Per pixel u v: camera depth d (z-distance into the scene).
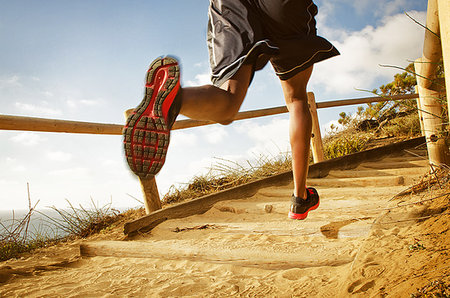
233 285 1.59
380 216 1.80
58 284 1.86
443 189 1.91
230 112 1.14
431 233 1.39
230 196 3.38
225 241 2.27
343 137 6.81
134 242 2.37
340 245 1.87
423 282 0.92
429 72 2.14
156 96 0.98
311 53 1.41
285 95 1.64
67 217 3.75
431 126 2.40
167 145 0.99
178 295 1.56
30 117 2.43
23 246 3.26
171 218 3.04
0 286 1.87
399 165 3.96
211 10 1.44
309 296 1.29
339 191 2.95
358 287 1.12
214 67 1.32
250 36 1.28
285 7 1.34
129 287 1.72
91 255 2.41
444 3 0.77
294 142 1.64
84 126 2.82
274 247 1.99
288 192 3.32
